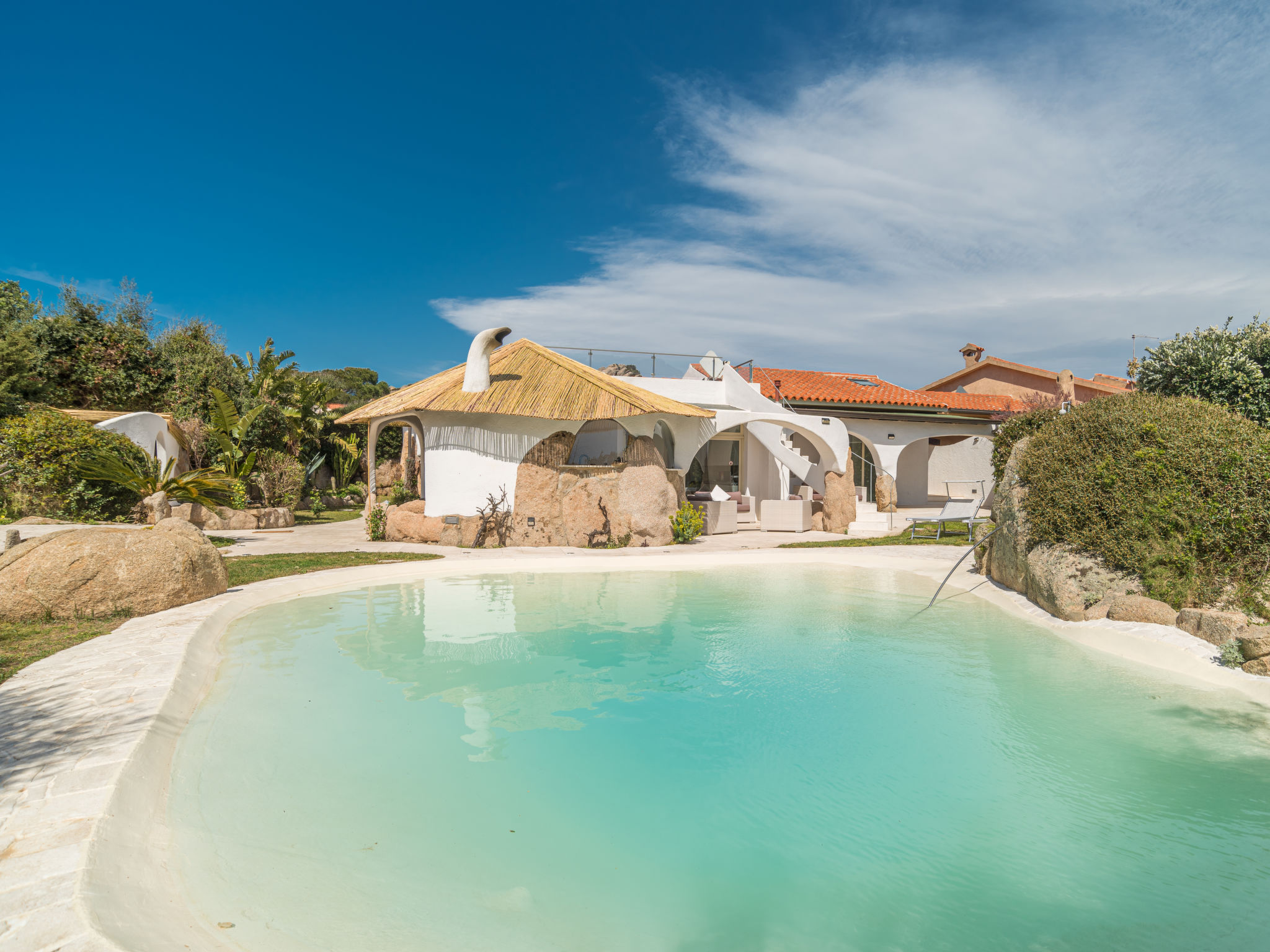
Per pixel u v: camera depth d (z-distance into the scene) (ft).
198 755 17.74
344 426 138.31
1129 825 15.37
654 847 14.56
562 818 15.69
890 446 84.58
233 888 12.28
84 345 91.86
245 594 35.04
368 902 12.18
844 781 17.65
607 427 87.20
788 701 23.29
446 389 61.93
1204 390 57.16
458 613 35.17
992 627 32.55
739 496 85.97
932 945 11.49
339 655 27.73
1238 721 20.63
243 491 79.97
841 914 12.38
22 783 13.89
